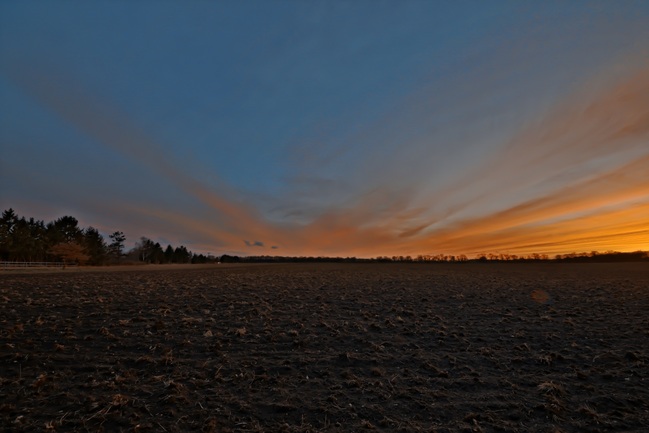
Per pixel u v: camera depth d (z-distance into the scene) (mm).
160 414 5176
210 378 6629
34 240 70062
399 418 5203
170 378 6539
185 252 156250
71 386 6059
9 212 72938
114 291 18031
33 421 4871
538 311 14289
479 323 11859
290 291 20438
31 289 18141
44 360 7223
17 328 9367
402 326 11195
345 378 6801
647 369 7301
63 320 10523
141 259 125938
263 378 6652
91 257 79625
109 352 7887
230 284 24406
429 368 7355
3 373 6547
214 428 4816
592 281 30703
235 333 9797
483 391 6219
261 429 4832
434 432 4809
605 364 7672
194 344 8688
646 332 10461
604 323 11930
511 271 51812
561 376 6965
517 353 8469
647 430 4871
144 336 9195
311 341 9297
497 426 4969
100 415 5055
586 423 5074
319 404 5613
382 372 7125
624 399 5875
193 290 19625
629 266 70688
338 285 25219
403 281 29969
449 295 19391
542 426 4988
